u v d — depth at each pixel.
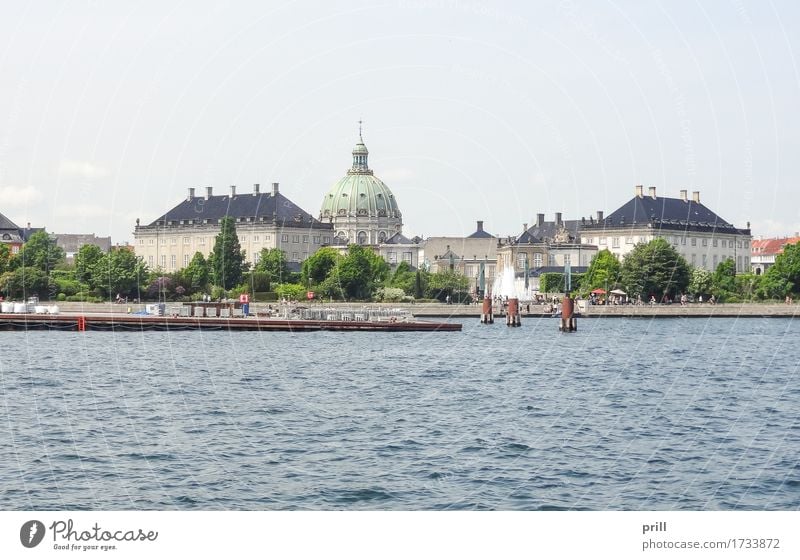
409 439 74.25
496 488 61.47
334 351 137.12
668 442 74.06
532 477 63.88
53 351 133.75
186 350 136.88
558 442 73.62
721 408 89.38
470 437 75.12
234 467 65.69
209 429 77.56
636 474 64.88
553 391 99.19
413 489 61.09
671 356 134.88
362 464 66.69
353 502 58.69
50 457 68.06
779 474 65.06
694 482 63.22
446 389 99.88
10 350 134.75
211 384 101.94
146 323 169.88
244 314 182.62
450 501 58.81
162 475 63.81
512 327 189.00
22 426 78.31
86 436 74.69
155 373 110.50
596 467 66.38
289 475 63.88
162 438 74.06
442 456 69.00
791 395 97.94
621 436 76.19
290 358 127.31
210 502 58.50
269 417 82.75
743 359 132.12
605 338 163.25
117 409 86.12
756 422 82.44
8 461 67.00
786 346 151.62
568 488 61.66
